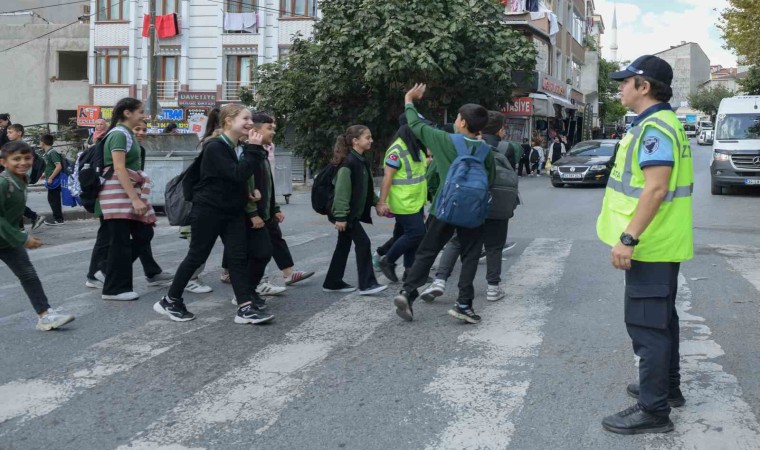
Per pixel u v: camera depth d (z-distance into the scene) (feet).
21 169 19.49
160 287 25.98
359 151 24.18
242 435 13.58
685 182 13.07
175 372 16.99
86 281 27.27
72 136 108.58
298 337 19.75
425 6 80.28
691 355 17.97
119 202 23.31
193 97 121.39
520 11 114.73
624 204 13.11
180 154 56.29
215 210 20.49
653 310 13.14
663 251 12.94
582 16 178.50
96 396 15.53
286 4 119.14
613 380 16.24
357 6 81.66
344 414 14.49
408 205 24.64
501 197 22.80
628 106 13.60
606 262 30.32
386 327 20.67
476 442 13.16
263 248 21.99
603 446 12.94
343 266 25.00
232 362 17.67
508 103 92.02
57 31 133.80
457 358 17.84
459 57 83.51
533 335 19.71
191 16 121.49
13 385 16.17
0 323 21.21
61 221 49.37
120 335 19.95
